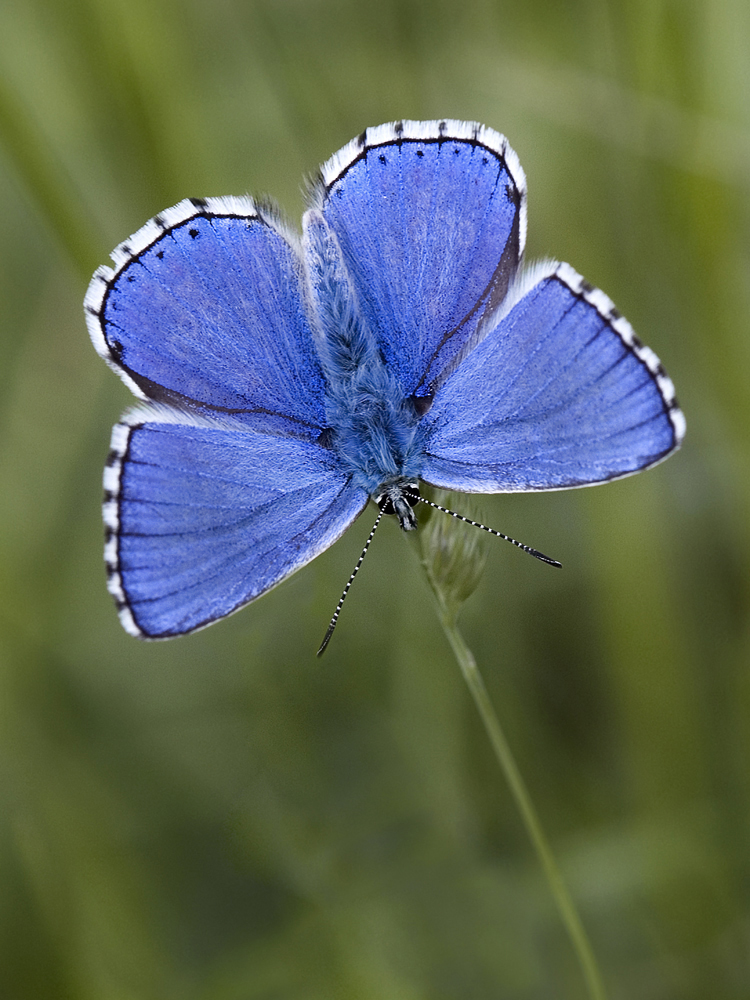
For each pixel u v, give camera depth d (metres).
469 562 0.29
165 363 0.30
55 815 0.31
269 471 0.30
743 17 0.31
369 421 0.30
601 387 0.29
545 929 0.31
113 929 0.31
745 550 0.31
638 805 0.31
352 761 0.31
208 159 0.31
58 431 0.32
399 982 0.30
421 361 0.30
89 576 0.31
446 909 0.31
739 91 0.31
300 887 0.31
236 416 0.30
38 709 0.31
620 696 0.31
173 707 0.31
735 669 0.31
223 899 0.31
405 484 0.29
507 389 0.29
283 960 0.31
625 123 0.31
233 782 0.31
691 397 0.32
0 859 0.31
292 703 0.31
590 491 0.31
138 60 0.30
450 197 0.30
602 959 0.31
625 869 0.31
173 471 0.29
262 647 0.31
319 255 0.30
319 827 0.31
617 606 0.31
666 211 0.31
